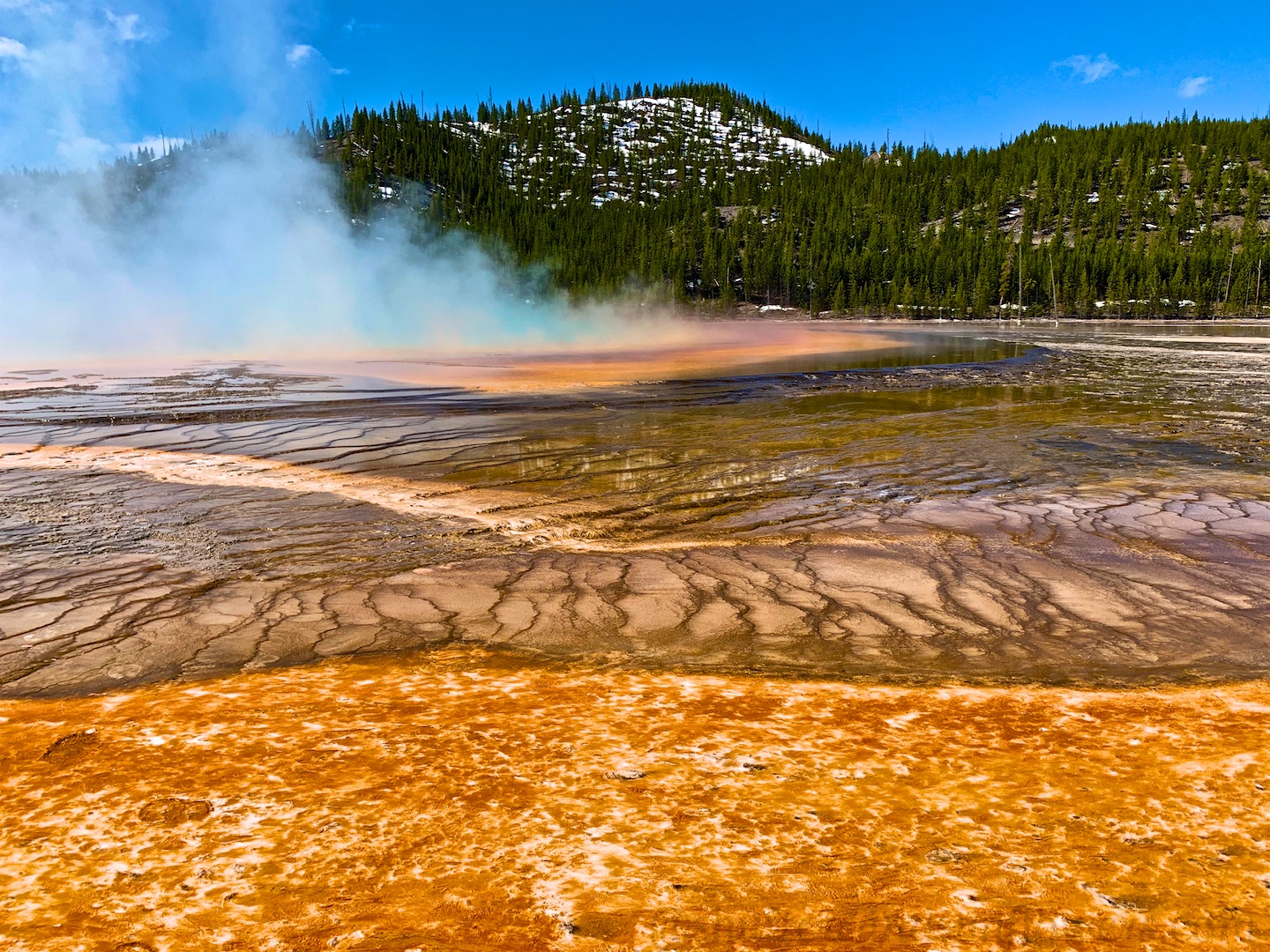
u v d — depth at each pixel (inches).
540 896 82.1
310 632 187.8
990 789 106.3
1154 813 100.0
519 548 261.9
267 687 151.1
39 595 214.8
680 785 106.3
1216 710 138.3
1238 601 209.3
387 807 100.0
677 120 6884.8
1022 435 491.8
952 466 401.1
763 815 98.3
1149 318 2977.4
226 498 329.7
